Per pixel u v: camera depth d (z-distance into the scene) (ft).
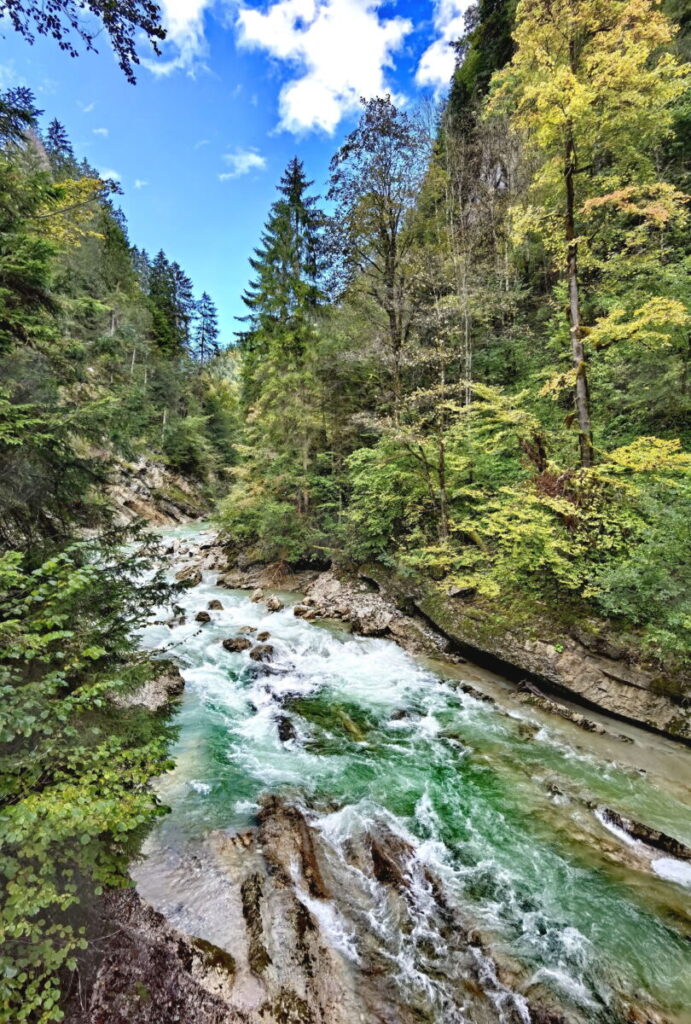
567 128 30.01
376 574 47.01
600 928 13.47
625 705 24.68
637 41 28.32
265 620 42.16
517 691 28.73
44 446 17.92
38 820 8.67
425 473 40.50
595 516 28.76
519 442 36.83
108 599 16.88
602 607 28.17
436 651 34.76
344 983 11.51
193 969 11.02
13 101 16.26
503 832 17.30
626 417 37.88
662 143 46.78
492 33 87.97
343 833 16.96
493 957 12.50
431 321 47.29
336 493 59.00
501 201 62.44
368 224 49.39
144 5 11.28
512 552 31.55
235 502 65.46
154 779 19.42
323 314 64.13
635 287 36.35
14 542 17.24
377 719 25.70
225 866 14.89
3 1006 7.08
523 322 59.93
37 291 20.10
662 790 19.65
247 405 77.10
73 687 14.80
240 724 24.76
